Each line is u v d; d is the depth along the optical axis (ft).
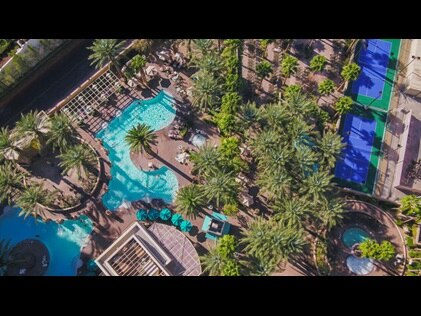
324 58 234.79
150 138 218.59
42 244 221.46
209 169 210.38
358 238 225.97
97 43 229.04
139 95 245.24
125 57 248.93
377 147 240.73
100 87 241.96
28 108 243.81
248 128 224.74
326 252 222.48
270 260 199.00
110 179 232.12
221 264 198.80
